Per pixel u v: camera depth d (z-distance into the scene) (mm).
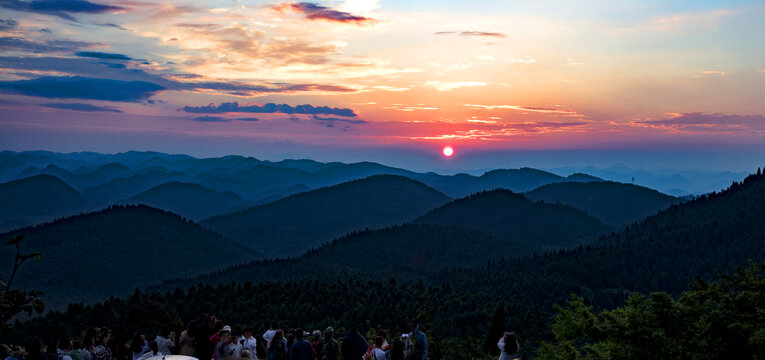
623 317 22203
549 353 23750
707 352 19922
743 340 19547
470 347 43469
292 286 107938
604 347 22000
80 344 21984
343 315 89938
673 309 21203
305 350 20719
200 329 21688
